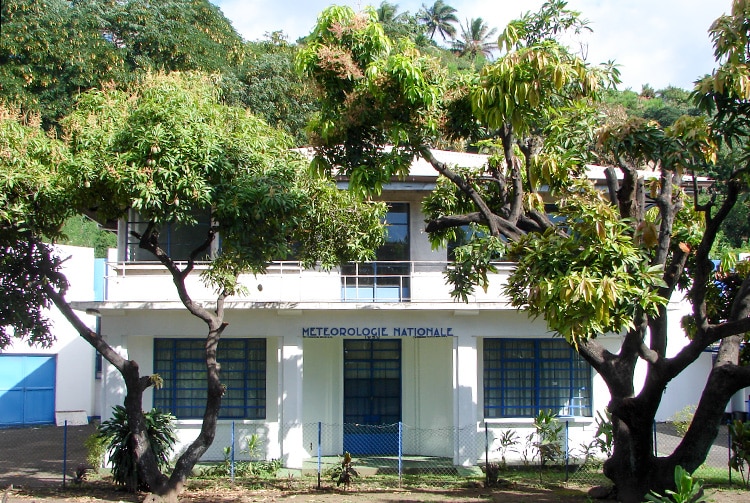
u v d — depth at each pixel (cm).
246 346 1745
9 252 1302
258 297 1680
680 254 1087
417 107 1101
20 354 2417
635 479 1159
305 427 1761
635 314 976
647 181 1251
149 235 1245
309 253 1404
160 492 1225
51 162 1195
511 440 1678
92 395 2614
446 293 1705
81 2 3309
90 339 1282
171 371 1730
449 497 1338
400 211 1777
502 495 1354
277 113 3219
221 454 1686
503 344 1769
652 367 1094
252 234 1185
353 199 1379
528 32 1118
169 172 1113
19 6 2978
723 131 1027
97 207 1241
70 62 2992
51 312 2467
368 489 1421
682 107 3769
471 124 1166
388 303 1630
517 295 1094
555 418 1722
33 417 2436
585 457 1625
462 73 1177
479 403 1741
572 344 976
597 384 1766
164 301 1620
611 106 1562
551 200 1748
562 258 937
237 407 1728
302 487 1440
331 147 1171
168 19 3309
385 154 1146
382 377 1805
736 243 2889
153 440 1430
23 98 2844
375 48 1131
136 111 1151
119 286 1655
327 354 1789
